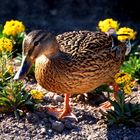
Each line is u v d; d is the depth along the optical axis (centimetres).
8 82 1115
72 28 1730
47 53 1011
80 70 1012
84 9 1839
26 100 1061
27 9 1839
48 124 1040
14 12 1828
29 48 973
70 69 1009
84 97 1141
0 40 1139
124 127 1048
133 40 1461
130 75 1187
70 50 1029
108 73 1068
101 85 1135
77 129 1034
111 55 1060
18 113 1052
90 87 1045
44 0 1864
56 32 1700
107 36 1085
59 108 1105
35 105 1077
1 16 1805
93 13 1827
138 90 1196
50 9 1842
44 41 988
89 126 1046
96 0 1861
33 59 984
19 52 1310
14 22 1300
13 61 1275
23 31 1344
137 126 1052
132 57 1307
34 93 1073
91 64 1020
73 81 1016
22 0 1862
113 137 1019
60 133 1023
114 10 1831
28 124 1033
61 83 1020
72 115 1062
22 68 969
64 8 1842
